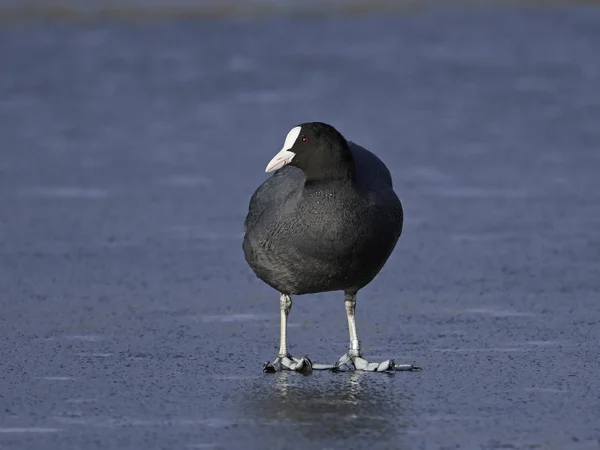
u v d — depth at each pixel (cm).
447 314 1253
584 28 3722
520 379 1008
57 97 2761
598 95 2722
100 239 1616
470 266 1471
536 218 1728
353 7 4231
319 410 921
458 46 3428
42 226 1689
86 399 953
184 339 1158
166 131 2406
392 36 3609
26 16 3988
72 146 2278
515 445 834
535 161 2122
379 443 839
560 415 903
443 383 999
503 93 2762
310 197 999
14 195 1881
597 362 1061
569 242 1590
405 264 1488
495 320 1224
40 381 1008
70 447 835
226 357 1095
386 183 1061
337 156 997
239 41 3509
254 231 1044
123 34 3631
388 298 1328
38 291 1354
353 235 1000
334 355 1109
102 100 2728
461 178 1997
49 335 1169
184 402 945
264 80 2944
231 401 948
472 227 1681
